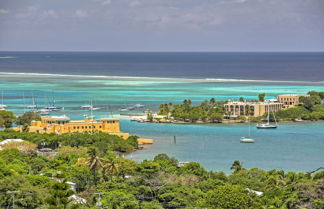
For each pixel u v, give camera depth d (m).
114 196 141.88
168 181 160.38
